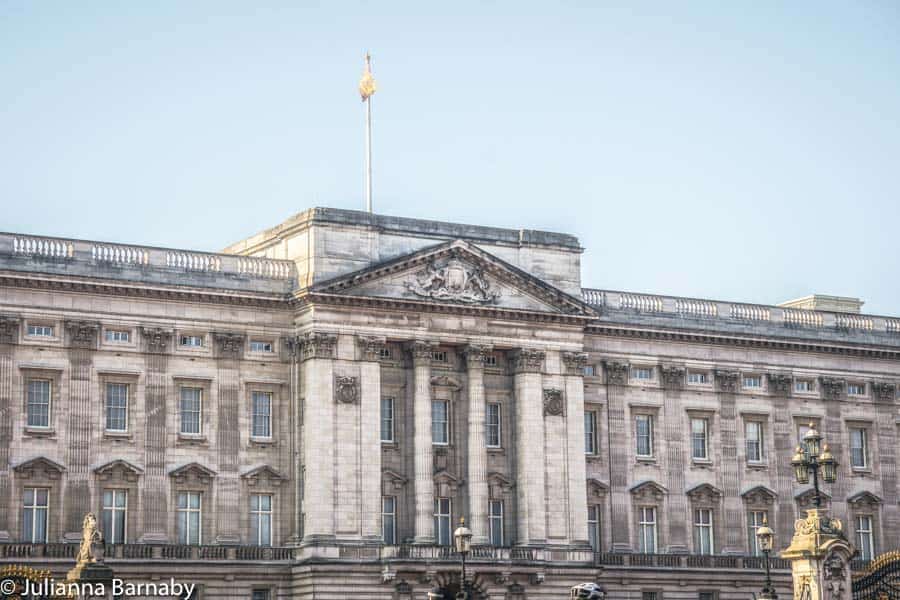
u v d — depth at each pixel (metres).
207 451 103.81
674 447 120.75
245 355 105.81
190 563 100.88
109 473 100.56
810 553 75.75
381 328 107.31
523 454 111.06
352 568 102.81
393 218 109.62
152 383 102.75
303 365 106.38
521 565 107.81
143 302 103.19
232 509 103.94
